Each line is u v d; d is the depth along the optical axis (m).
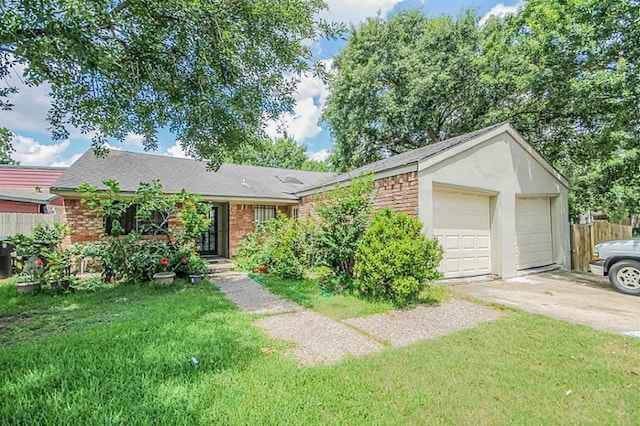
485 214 8.22
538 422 2.32
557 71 8.01
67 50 3.47
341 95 17.56
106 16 3.62
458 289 6.68
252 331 4.19
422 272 5.55
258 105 6.38
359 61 17.52
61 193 8.57
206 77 5.50
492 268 8.16
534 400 2.60
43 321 4.63
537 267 9.18
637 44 6.88
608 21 6.86
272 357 3.38
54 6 3.19
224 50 4.92
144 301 5.80
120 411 2.34
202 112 5.81
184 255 7.79
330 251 6.62
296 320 4.79
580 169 12.62
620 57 7.23
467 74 14.25
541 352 3.53
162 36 4.71
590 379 2.93
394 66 16.84
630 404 2.54
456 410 2.46
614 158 9.00
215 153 7.42
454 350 3.59
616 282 6.61
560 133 11.59
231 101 5.89
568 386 2.82
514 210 8.40
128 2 4.09
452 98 15.17
